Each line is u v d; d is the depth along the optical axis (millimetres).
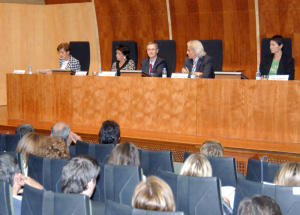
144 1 7684
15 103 5961
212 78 4922
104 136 3574
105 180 2617
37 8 8648
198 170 2395
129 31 7988
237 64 7156
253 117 4625
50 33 8695
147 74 5352
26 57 8641
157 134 4961
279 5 6625
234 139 4695
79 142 3523
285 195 2119
